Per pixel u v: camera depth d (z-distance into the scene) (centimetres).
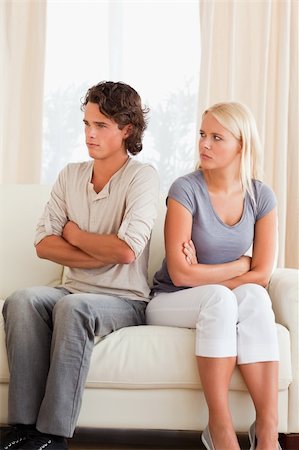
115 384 248
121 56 412
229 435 235
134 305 270
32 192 336
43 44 400
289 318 262
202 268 267
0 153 400
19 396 244
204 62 398
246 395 252
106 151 270
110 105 267
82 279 275
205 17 398
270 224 281
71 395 239
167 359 248
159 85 414
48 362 252
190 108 414
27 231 328
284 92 406
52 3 412
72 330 240
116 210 273
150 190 270
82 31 413
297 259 410
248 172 276
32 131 403
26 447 237
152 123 413
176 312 261
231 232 274
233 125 270
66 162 412
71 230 272
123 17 412
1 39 399
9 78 401
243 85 411
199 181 276
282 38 407
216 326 242
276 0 412
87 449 267
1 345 253
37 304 253
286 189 412
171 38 415
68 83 413
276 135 409
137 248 262
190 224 271
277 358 246
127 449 270
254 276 273
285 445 257
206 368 239
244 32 411
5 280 322
